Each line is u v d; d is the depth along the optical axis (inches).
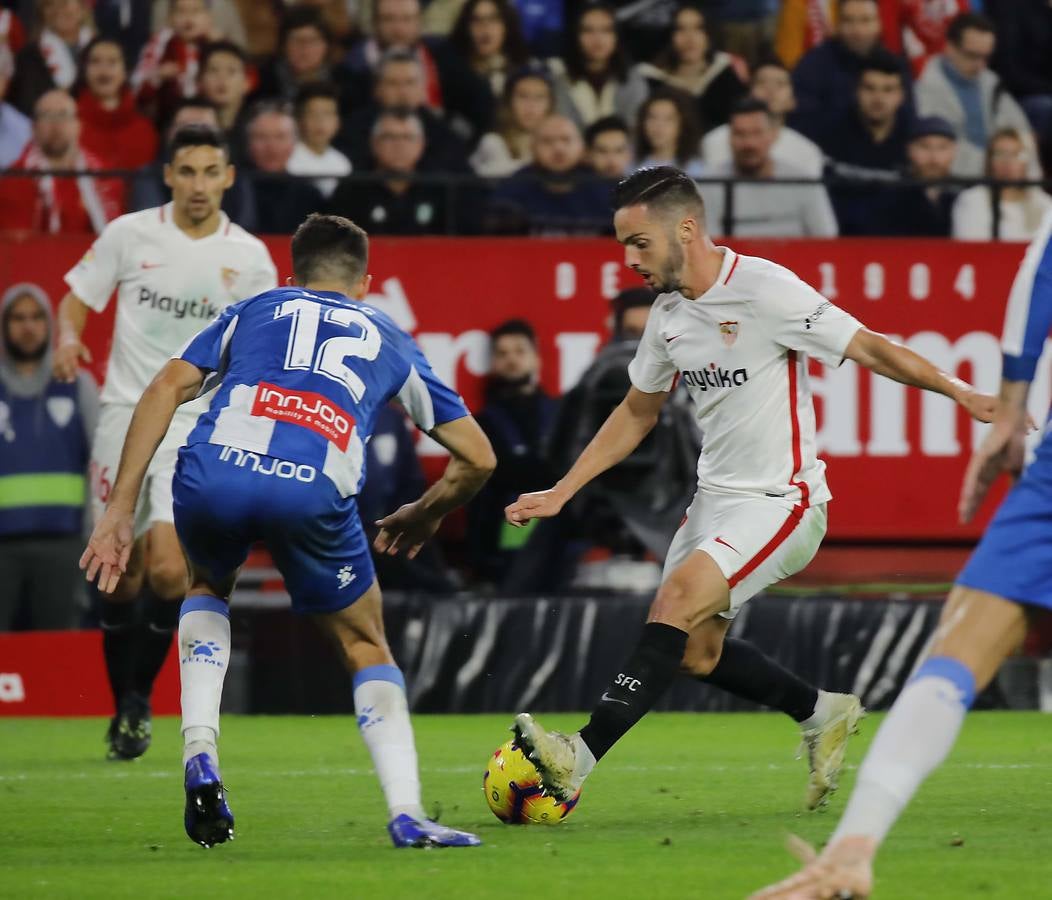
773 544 777.6
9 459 1428.4
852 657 1412.4
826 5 1948.8
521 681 1407.5
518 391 1448.1
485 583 1471.5
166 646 1081.4
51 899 554.3
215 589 695.7
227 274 1122.0
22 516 1430.9
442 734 1244.5
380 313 704.4
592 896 550.3
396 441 1424.7
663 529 1429.6
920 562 1488.7
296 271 721.6
